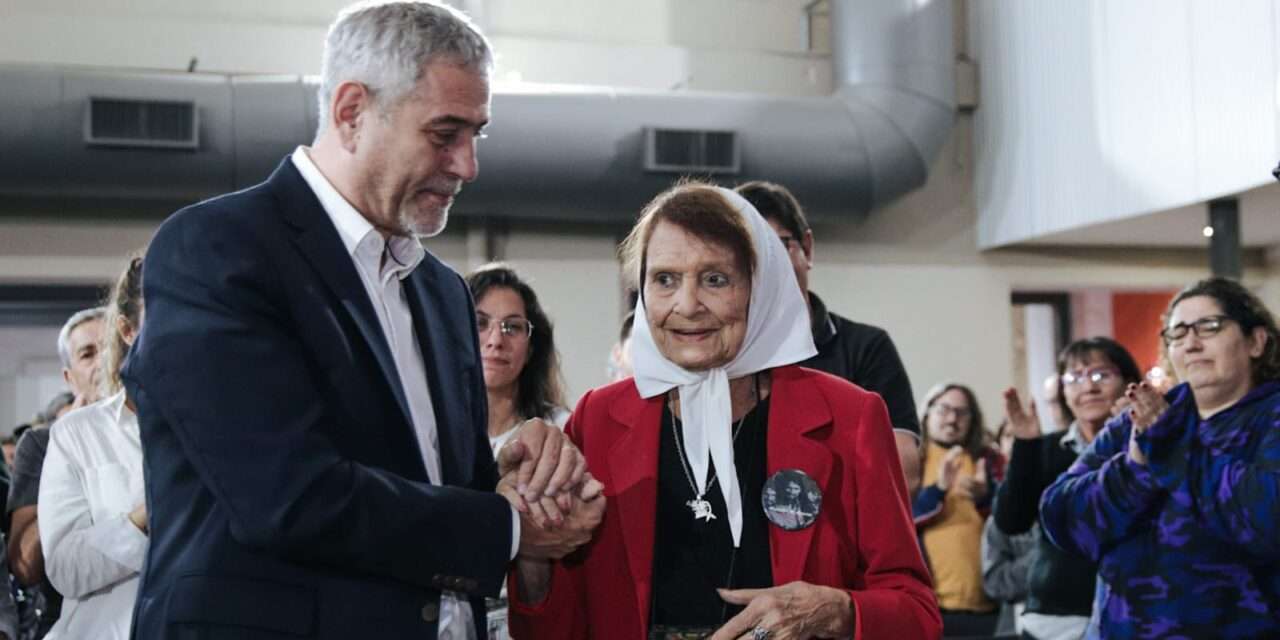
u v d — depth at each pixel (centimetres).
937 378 847
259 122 675
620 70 804
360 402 175
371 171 181
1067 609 387
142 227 734
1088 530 285
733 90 819
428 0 186
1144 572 276
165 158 666
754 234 202
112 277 727
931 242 852
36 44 724
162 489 171
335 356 174
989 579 477
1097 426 390
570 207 727
